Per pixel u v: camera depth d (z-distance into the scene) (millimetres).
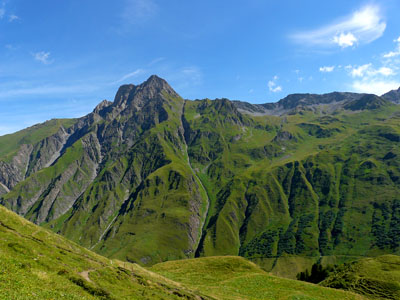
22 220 53281
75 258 47281
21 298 23859
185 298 52281
